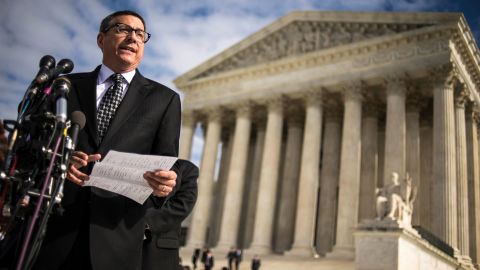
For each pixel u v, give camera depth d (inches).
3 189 215.3
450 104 2069.4
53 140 210.7
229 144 3206.2
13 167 211.8
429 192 2463.1
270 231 2448.3
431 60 2144.4
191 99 3075.8
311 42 2662.4
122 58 269.4
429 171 2503.7
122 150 252.8
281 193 2797.7
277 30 2844.5
